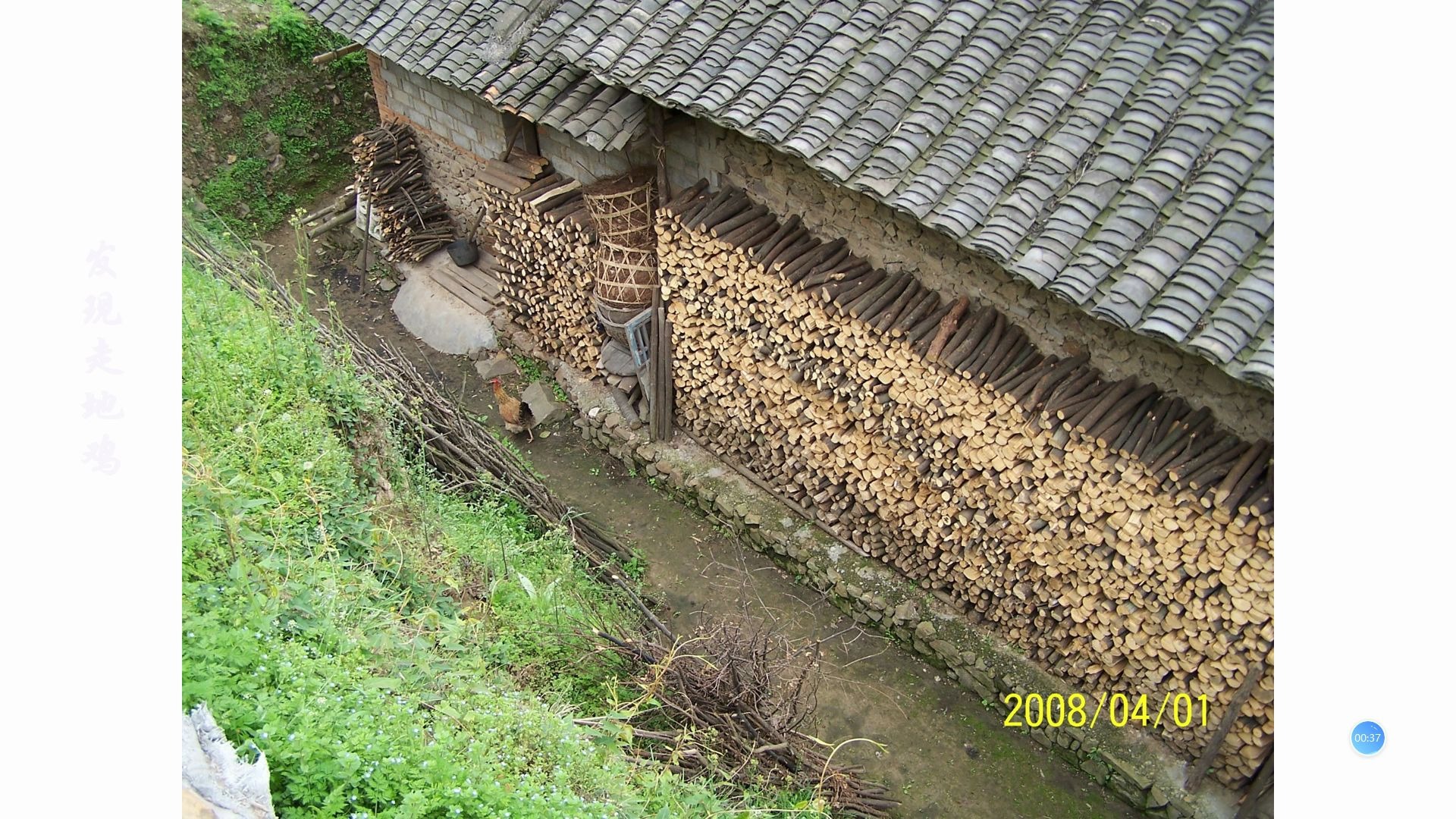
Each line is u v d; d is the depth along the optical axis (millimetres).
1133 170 6238
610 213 9430
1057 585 7688
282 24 14016
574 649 7062
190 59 13422
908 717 8141
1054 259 6109
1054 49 6859
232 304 8570
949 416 7723
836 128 6926
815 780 7062
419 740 4969
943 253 7695
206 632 5012
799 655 8461
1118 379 7102
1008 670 8109
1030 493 7520
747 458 9820
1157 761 7453
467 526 8297
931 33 7156
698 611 8992
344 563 6578
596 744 6055
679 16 7875
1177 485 6547
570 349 10969
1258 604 6496
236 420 7086
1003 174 6477
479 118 11312
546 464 10492
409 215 12547
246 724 4680
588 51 7984
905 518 8484
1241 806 7109
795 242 8492
